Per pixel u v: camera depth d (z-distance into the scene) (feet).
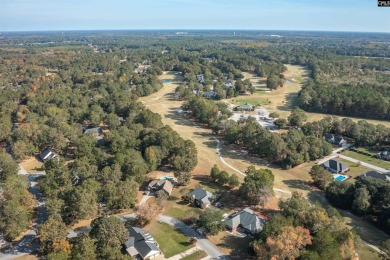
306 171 435.12
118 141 457.27
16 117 615.98
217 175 393.29
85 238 260.62
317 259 238.27
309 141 475.72
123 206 328.90
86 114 606.14
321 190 390.21
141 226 314.96
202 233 306.35
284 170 438.40
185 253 279.28
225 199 364.79
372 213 341.41
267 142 460.55
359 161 465.06
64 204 312.71
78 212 304.30
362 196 337.52
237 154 488.85
